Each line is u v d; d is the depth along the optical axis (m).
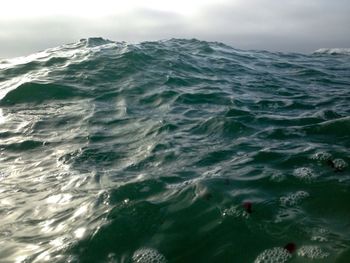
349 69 14.82
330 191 4.14
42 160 6.02
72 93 9.66
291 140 5.96
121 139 6.68
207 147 5.95
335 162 4.93
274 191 4.25
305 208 3.86
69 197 4.67
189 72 12.31
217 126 6.88
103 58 12.68
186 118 7.61
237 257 3.23
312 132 6.23
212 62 14.39
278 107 8.48
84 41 16.88
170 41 18.44
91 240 3.65
